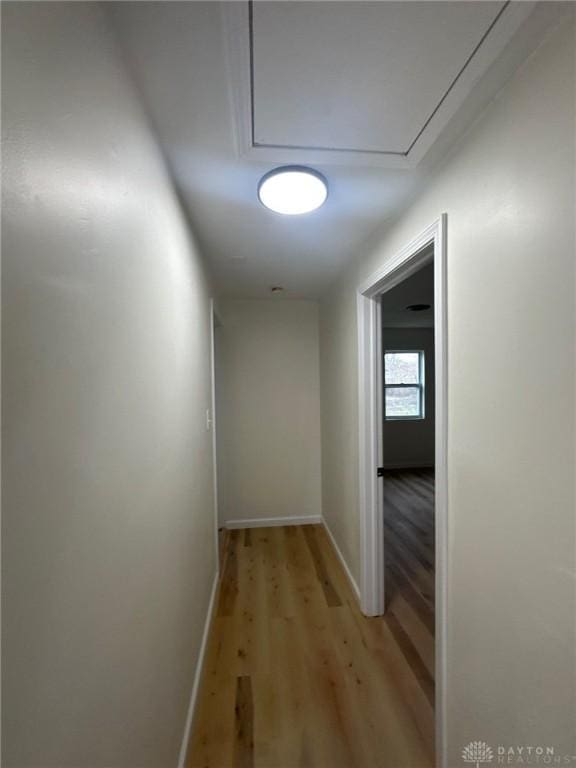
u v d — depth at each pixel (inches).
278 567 103.9
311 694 61.6
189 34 27.7
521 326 31.9
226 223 64.0
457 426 42.1
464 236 40.1
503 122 33.4
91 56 23.5
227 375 130.0
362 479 82.4
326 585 94.6
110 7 25.7
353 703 59.7
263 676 65.5
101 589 24.2
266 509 133.9
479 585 38.4
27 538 16.3
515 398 32.7
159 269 40.3
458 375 41.7
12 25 15.7
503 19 26.3
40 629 17.3
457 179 41.3
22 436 16.0
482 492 37.6
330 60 29.6
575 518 26.8
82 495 21.6
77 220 21.5
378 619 81.0
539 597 30.2
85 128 22.6
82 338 21.9
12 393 15.4
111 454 26.1
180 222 52.9
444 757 45.4
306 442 134.6
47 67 18.5
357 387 85.0
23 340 16.1
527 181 30.8
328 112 35.9
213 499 90.7
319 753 51.9
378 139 40.2
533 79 29.7
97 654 23.4
